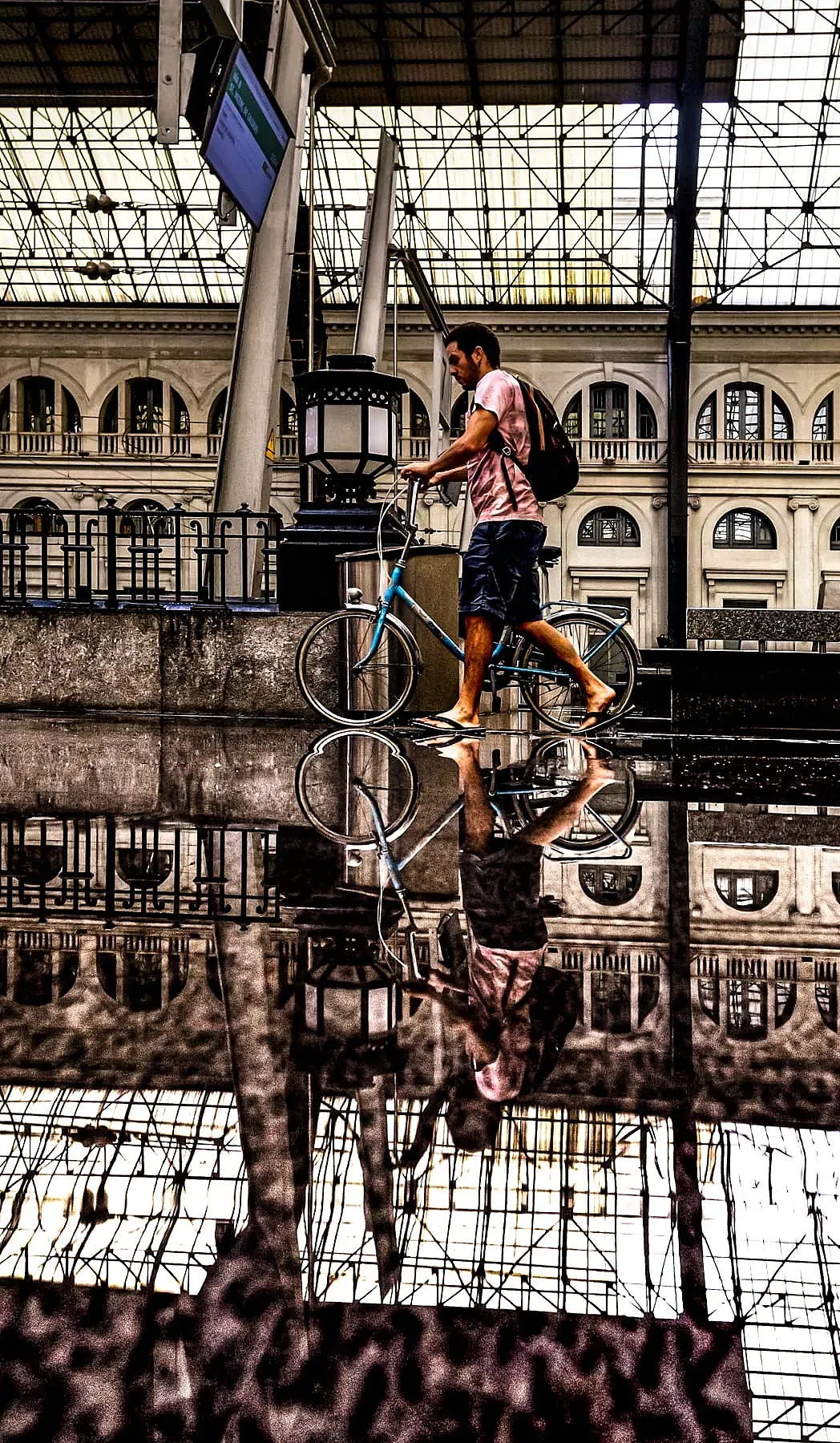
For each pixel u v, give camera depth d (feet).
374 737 17.95
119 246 102.01
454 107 91.66
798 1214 2.65
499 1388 1.93
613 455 99.86
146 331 103.55
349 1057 3.85
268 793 11.68
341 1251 2.40
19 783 12.16
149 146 95.20
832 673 26.73
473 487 14.75
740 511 98.78
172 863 7.98
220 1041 4.04
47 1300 2.17
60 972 5.09
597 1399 1.87
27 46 85.51
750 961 5.49
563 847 9.04
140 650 23.66
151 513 25.58
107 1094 3.43
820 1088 3.61
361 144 94.84
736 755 20.18
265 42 28.76
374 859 8.24
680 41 83.20
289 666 22.86
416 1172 2.84
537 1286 2.28
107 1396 1.87
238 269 102.01
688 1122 3.27
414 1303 2.19
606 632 18.21
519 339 100.99
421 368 101.30
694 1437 1.81
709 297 101.65
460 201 98.32
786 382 99.50
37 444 104.01
